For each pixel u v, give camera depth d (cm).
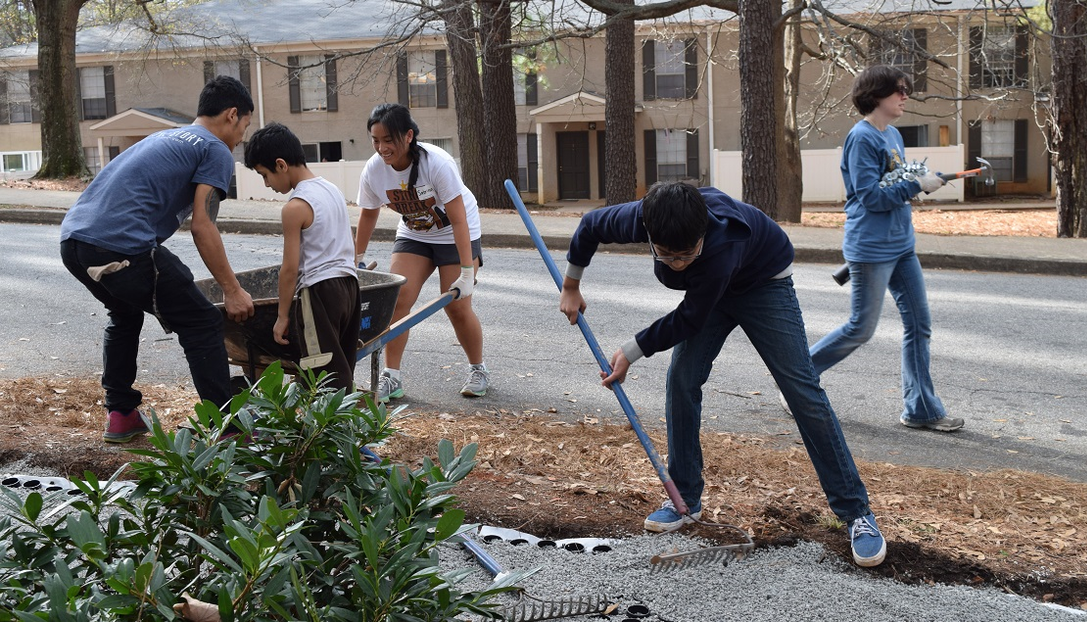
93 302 858
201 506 224
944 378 674
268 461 235
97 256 404
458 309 586
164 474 224
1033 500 435
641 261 1163
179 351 699
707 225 334
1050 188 2658
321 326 430
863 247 533
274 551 192
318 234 430
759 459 483
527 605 320
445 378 653
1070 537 389
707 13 2588
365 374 650
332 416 234
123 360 448
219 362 427
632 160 1898
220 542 223
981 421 580
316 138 2781
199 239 418
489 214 1608
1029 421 580
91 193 421
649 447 370
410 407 582
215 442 229
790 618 321
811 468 470
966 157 2642
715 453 489
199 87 2833
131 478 418
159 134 431
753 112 1488
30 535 213
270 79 2770
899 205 523
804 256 1216
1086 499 438
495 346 742
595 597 329
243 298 427
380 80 2714
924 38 2531
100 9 2995
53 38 2094
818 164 2552
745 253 348
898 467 487
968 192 2641
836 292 986
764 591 337
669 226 311
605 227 364
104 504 248
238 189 2666
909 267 544
